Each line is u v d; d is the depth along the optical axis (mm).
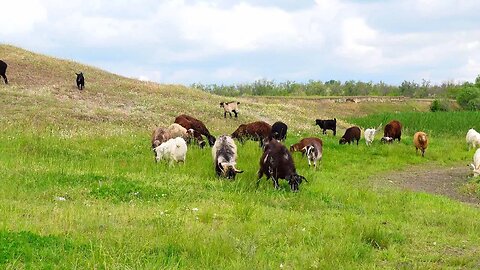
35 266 6488
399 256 8938
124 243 7805
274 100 64938
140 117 28391
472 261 8711
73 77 37281
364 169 21891
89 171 15164
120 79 40438
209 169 17188
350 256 8492
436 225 11688
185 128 22328
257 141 24016
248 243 8570
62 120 24750
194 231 8695
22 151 18094
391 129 28875
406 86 119188
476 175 19906
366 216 11898
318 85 111562
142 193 12484
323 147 25484
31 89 30703
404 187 18297
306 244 9148
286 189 15109
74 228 8617
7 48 41000
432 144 30125
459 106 79125
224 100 39469
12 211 9477
